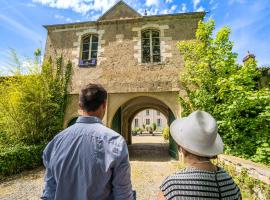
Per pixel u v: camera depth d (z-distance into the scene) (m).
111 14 12.10
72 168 1.60
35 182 7.04
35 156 9.21
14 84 9.73
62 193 1.58
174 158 11.53
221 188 1.34
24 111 9.83
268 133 6.78
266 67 9.80
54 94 11.24
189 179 1.35
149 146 18.39
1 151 8.12
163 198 1.38
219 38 8.55
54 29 12.55
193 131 1.50
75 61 11.82
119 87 11.13
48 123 10.55
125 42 11.65
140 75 11.12
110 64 11.48
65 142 1.70
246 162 5.34
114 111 11.06
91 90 1.88
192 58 9.97
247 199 4.73
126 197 1.54
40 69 10.45
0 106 9.46
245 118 7.29
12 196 5.70
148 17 11.59
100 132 1.70
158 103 16.48
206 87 8.98
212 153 1.44
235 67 8.36
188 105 10.21
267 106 6.57
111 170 1.57
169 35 11.40
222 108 7.84
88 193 1.52
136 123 52.22
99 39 11.91
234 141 7.41
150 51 11.49
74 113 11.20
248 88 7.35
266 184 4.20
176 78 10.83
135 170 8.64
